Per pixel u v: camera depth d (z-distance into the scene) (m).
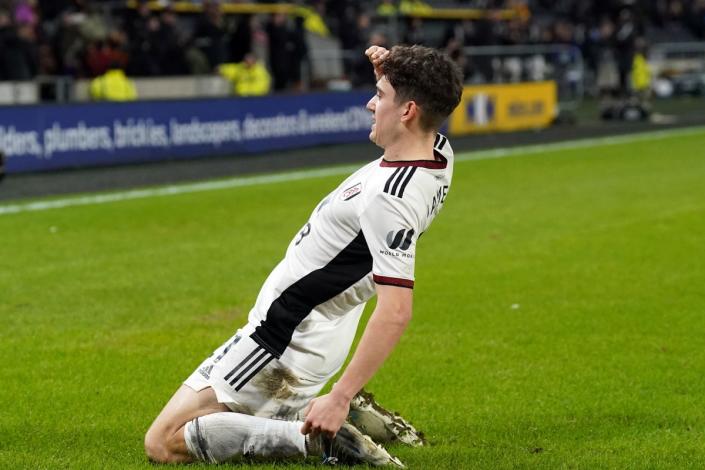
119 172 47.88
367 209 11.80
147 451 13.38
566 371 18.81
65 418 16.28
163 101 52.19
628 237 31.81
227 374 12.90
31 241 31.56
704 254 29.14
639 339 20.86
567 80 76.69
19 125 46.50
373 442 13.21
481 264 28.16
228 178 46.56
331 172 49.00
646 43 89.81
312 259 12.48
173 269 27.78
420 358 19.69
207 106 54.19
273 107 57.47
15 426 15.87
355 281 12.43
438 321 22.38
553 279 26.30
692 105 90.50
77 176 46.31
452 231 33.19
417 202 11.77
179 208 38.19
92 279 26.52
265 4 72.94
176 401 13.21
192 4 70.06
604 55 79.06
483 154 56.00
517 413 16.53
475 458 14.18
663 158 53.44
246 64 61.56
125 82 55.16
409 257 11.72
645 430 15.63
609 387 17.84
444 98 11.76
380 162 12.23
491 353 20.03
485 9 85.94
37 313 23.12
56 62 58.38
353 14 74.81
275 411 13.03
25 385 18.02
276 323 12.62
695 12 109.31
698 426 15.80
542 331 21.55
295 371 12.76
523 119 72.19
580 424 15.96
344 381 11.67
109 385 18.05
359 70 70.69
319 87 67.94
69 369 18.97
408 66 11.72
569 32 92.38
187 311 23.44
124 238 32.25
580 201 39.34
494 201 39.47
